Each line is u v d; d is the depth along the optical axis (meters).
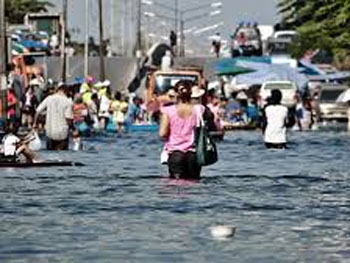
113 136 85.12
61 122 59.12
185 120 40.19
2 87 69.81
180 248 24.03
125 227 27.33
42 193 35.78
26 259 22.70
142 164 50.25
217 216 29.72
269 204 32.88
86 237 25.62
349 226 27.80
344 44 132.25
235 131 102.12
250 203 33.06
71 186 38.28
